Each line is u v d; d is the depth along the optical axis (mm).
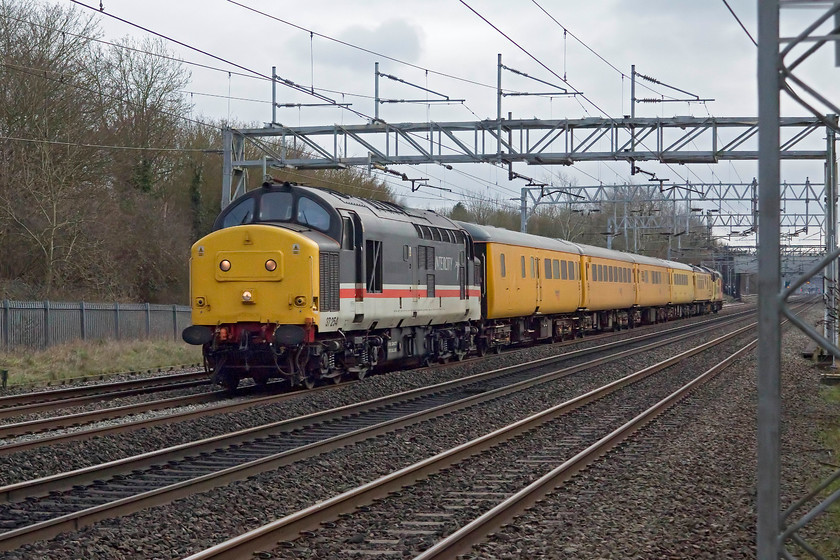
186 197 51500
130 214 45281
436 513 9461
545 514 9414
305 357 18297
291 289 17609
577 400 18125
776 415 5516
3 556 7422
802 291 128000
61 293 37875
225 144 29594
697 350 31609
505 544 8242
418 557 7316
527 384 21312
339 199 19609
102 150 41906
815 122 28078
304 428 14797
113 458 12164
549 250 35781
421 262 23062
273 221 19000
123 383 20703
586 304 40812
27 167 37000
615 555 7953
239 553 7625
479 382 22125
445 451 12859
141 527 8547
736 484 11117
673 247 82625
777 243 5488
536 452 13273
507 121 29094
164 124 48625
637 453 13109
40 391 20094
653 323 57156
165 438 13453
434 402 18312
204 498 9766
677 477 11383
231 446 13070
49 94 37781
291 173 51844
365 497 9805
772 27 5480
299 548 8031
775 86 5488
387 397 17844
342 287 18828
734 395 20172
